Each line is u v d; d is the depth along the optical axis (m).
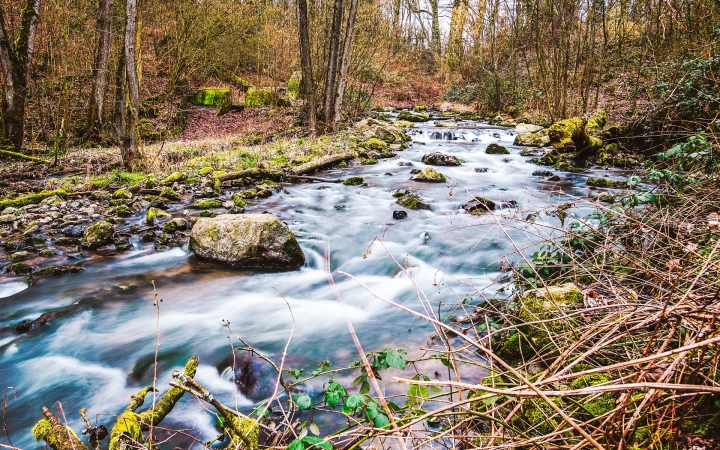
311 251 6.29
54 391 3.50
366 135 15.96
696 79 8.84
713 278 2.59
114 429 2.48
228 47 21.16
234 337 4.21
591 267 3.65
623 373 2.30
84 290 5.11
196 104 19.53
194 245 5.98
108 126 15.30
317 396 3.26
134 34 9.80
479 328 3.50
